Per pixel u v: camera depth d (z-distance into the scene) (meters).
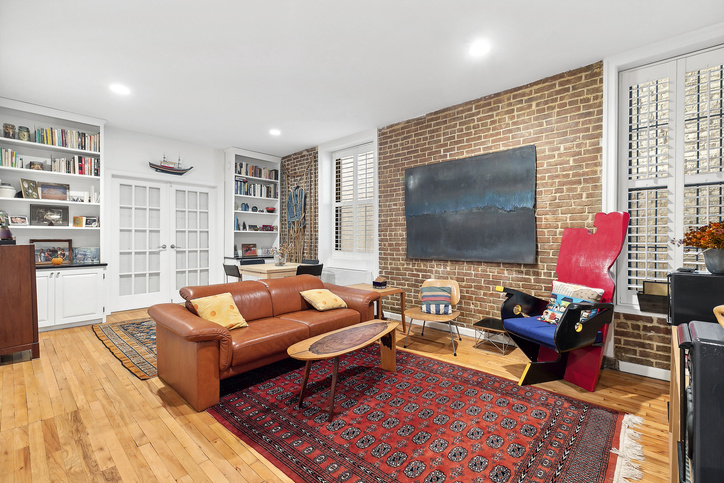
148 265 5.41
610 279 2.64
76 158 4.46
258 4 2.32
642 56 2.82
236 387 2.66
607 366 3.03
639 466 1.72
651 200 2.92
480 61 3.08
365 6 2.34
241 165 6.22
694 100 2.73
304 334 2.97
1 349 3.05
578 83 3.17
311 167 6.07
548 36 2.68
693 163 2.76
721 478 0.81
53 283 4.11
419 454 1.83
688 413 1.03
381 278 4.14
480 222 3.81
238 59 3.06
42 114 4.14
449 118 4.14
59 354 3.33
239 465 1.74
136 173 5.18
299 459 1.79
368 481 1.63
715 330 0.91
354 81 3.48
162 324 2.54
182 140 5.63
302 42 2.78
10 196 3.99
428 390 2.60
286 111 4.32
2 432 2.02
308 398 2.47
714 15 2.40
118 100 3.96
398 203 4.71
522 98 3.54
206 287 3.13
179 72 3.30
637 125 2.98
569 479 1.64
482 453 1.83
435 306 3.63
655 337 2.81
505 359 3.28
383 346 3.04
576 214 3.17
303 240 6.20
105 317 4.52
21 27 2.56
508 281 3.64
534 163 3.40
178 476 1.66
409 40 2.75
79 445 1.90
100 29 2.60
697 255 2.73
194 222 5.95
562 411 2.28
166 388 2.60
